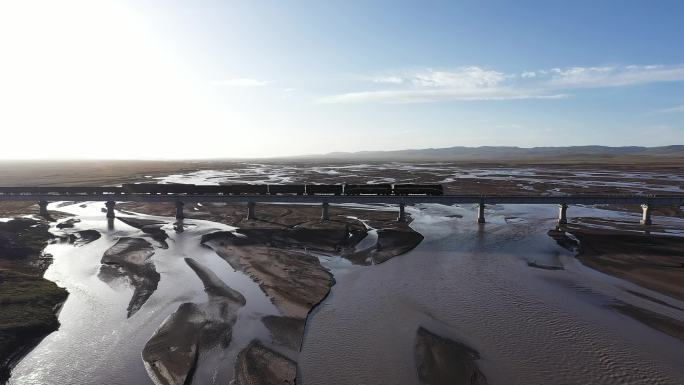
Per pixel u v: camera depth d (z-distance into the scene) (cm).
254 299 3888
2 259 5022
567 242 6075
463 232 6794
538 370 2759
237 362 2809
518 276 4581
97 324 3394
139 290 4088
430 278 4519
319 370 2748
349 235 6462
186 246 5797
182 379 2612
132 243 5847
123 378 2656
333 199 7325
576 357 2914
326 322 3453
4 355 2858
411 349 3014
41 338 3177
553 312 3634
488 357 2914
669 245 5831
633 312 3634
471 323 3428
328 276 4534
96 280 4431
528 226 7294
